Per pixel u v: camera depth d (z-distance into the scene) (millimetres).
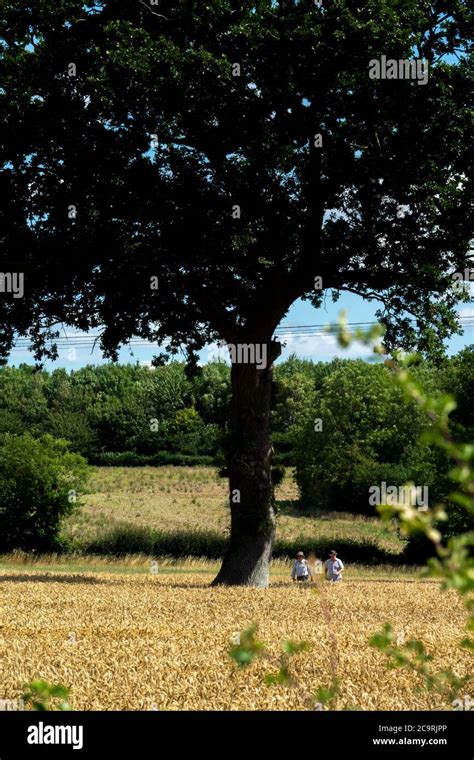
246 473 26031
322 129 22750
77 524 51812
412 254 24156
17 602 19844
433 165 23203
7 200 23391
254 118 21984
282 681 3785
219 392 90812
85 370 105750
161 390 91188
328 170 23453
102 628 15242
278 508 26672
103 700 8859
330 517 61750
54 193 23219
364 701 8508
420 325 26109
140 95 22000
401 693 9016
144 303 24188
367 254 24609
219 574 26359
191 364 26797
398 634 13672
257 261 23859
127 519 56031
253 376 26016
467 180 23750
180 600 20875
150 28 23016
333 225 24953
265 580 26125
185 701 8844
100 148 22969
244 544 26094
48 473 41312
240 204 23016
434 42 22359
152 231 23812
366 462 60938
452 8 21938
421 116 22219
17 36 23297
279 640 13422
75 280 23750
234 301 25188
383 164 22672
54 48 22781
